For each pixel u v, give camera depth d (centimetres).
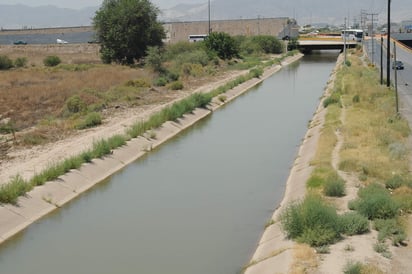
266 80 7238
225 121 4100
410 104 3841
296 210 1655
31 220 2009
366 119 3325
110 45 8162
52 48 11019
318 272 1352
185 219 2023
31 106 4153
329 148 2684
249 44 11600
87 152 2664
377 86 4825
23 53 10200
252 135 3556
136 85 5466
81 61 8688
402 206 1775
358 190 1967
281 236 1675
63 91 4759
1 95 4512
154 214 2083
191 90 5531
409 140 2788
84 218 2052
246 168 2733
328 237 1523
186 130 3766
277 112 4497
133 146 3053
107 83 5422
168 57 8369
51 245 1806
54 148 2911
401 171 2209
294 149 3141
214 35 9281
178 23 15212
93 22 8394
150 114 3984
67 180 2364
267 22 15312
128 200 2256
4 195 2016
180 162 2875
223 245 1775
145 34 8094
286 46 12475
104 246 1791
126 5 8069
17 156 2742
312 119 4006
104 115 3956
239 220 2002
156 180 2541
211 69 7481
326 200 1881
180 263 1647
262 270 1483
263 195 2295
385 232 1562
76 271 1611
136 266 1633
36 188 2211
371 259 1417
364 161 2339
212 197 2278
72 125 3469
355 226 1591
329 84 6116
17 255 1739
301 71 8550
